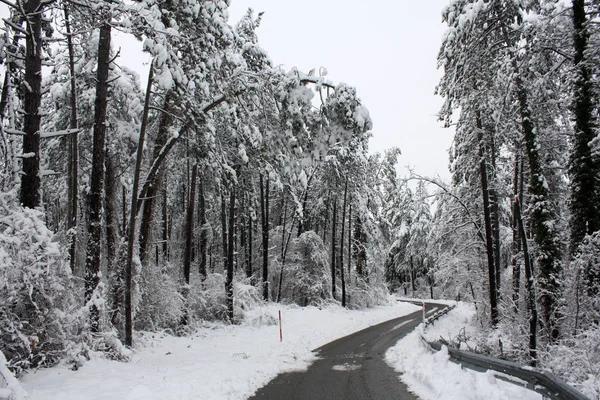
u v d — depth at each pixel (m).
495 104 13.93
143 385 7.94
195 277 21.31
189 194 19.81
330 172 27.36
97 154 10.75
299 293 30.38
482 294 21.89
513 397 6.65
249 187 23.80
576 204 11.70
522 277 19.00
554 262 12.25
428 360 10.85
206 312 19.47
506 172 20.23
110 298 12.09
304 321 22.33
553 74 12.48
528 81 12.41
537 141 12.55
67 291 9.00
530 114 12.48
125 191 18.67
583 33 11.23
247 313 20.75
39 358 8.41
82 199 16.59
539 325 13.27
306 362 12.23
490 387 7.11
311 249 30.31
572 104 11.88
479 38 13.01
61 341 8.66
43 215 8.71
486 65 13.97
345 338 17.78
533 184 12.72
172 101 11.68
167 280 16.25
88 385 7.53
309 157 9.46
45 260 8.38
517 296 17.19
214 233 29.09
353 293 32.12
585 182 11.52
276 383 9.47
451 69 14.95
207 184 19.83
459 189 22.91
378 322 24.69
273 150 10.84
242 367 10.77
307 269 30.47
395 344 15.77
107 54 10.96
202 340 15.33
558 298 11.99
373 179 36.41
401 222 48.72
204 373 9.70
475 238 22.78
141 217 14.16
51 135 9.66
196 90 11.37
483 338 14.15
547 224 12.38
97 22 9.15
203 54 11.16
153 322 15.23
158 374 9.20
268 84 10.48
